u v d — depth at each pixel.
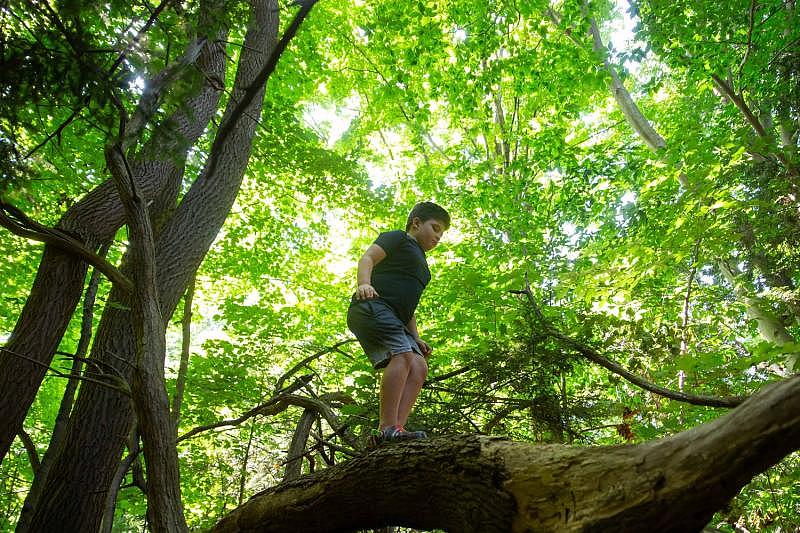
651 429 3.54
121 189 2.34
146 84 1.91
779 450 0.98
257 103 5.06
